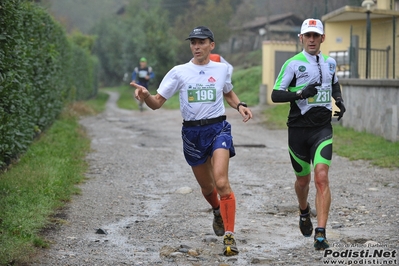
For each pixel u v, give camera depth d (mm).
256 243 12273
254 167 22141
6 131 16656
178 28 116188
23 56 18391
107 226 13602
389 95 28234
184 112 12125
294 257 11180
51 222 13562
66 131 29969
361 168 21672
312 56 11875
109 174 20375
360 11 36875
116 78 139375
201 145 12000
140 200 16547
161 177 20047
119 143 28938
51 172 18016
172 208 15617
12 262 10445
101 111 53656
